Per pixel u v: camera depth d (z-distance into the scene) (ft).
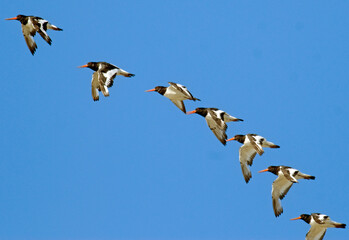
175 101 96.94
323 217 91.61
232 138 98.37
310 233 92.38
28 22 91.76
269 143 96.02
